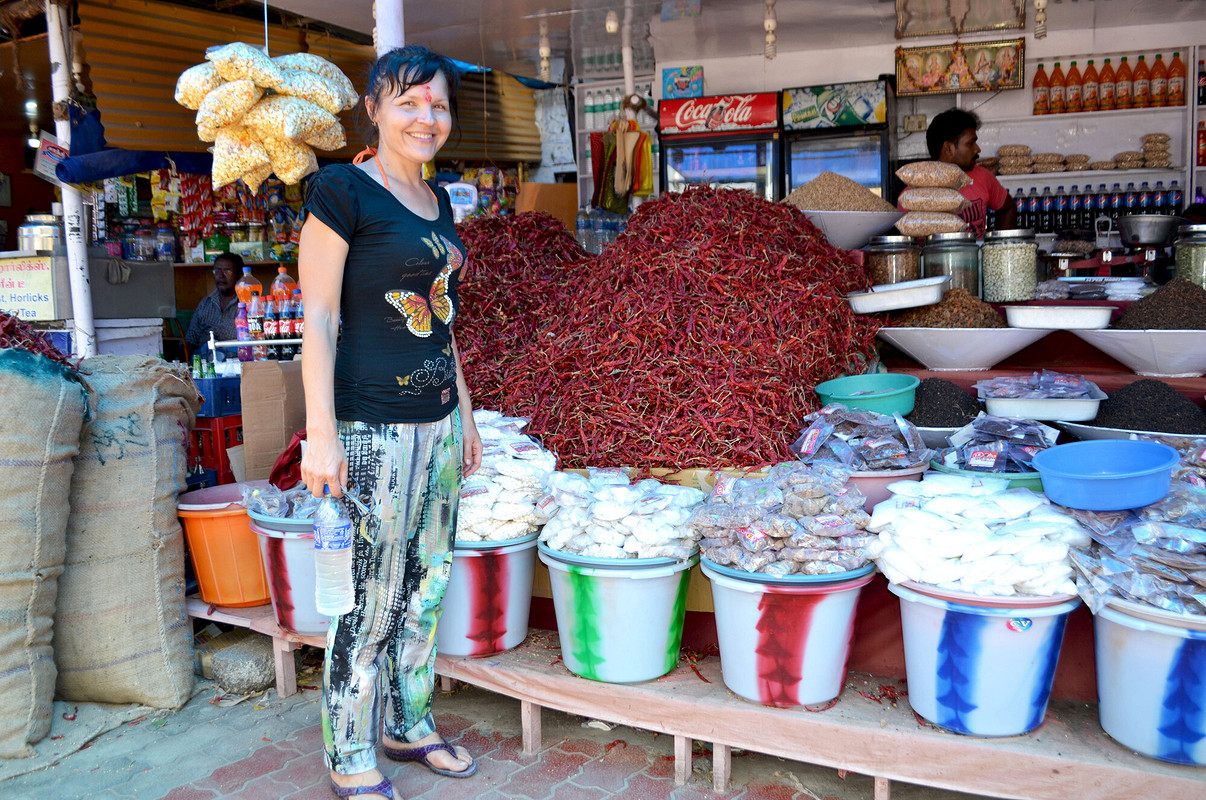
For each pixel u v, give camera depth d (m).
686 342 2.72
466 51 5.60
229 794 2.25
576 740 2.48
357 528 1.99
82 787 2.30
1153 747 1.83
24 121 7.02
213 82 2.60
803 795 2.17
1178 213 5.71
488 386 3.09
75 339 3.92
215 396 3.70
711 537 2.15
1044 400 2.55
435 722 2.60
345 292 1.93
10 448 2.39
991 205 4.69
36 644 2.50
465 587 2.45
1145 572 1.86
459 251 2.07
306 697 2.82
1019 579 1.89
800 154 5.86
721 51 6.03
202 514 2.85
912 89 5.88
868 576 2.07
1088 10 5.30
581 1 4.56
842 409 2.60
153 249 5.09
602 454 2.62
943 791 2.18
